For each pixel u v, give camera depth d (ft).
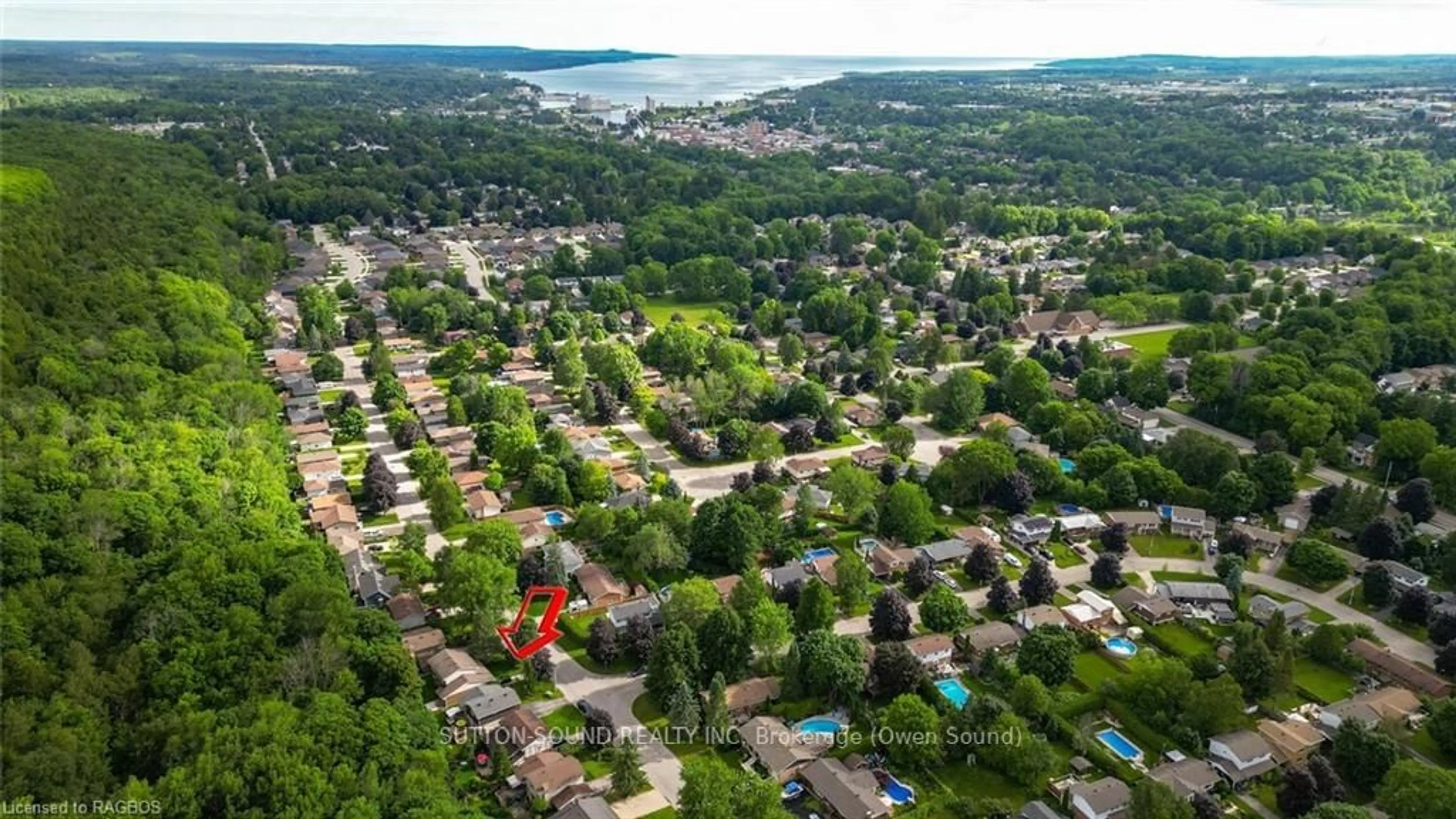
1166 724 465.88
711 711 463.01
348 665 462.60
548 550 589.73
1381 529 621.31
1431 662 527.81
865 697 490.08
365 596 562.25
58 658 449.48
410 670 465.06
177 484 616.80
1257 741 448.24
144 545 559.79
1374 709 471.21
